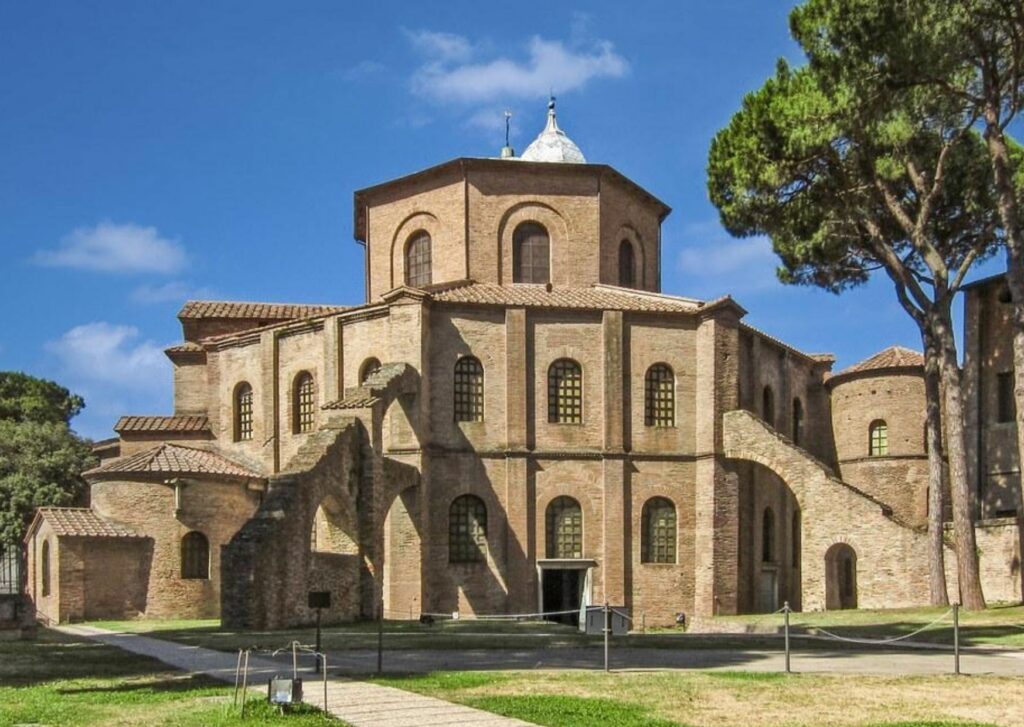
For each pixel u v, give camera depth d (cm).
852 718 1723
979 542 4675
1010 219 3731
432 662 2581
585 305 5122
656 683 2125
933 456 4519
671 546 5091
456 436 4953
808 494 4891
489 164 5475
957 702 1900
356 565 4297
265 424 5434
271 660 2639
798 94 4088
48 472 6969
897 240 4778
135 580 4916
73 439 7356
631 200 5825
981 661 2672
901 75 3712
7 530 6606
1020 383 3731
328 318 5256
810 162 4281
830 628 3869
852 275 4928
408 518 4759
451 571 4847
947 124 4228
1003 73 3834
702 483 5097
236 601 3794
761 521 5388
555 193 5538
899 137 3869
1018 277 3728
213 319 6053
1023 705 1869
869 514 4734
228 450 5634
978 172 4459
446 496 4894
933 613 4109
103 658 2727
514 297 5147
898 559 4647
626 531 5012
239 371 5653
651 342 5175
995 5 3506
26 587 5347
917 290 4325
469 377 5022
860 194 4350
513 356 5028
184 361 5953
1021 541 4481
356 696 1909
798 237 4594
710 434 5097
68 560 4781
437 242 5553
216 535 5053
